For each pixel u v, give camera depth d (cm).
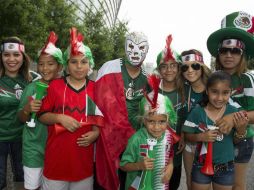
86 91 322
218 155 319
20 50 359
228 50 342
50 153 310
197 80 368
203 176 325
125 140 343
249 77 337
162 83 366
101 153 345
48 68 339
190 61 360
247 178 506
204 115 326
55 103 314
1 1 883
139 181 304
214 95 313
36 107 312
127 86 351
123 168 307
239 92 339
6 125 357
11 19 929
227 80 310
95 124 321
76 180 312
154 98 299
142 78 357
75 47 305
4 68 361
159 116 299
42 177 324
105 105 339
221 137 318
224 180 322
